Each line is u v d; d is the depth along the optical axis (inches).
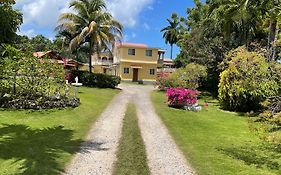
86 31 1214.9
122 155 371.2
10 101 617.3
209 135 507.8
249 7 324.8
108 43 1280.8
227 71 842.8
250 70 775.1
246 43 1117.7
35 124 504.7
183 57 1603.1
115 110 706.2
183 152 396.8
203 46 1238.9
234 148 433.1
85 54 1603.1
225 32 1097.4
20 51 666.8
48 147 380.5
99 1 1269.7
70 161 335.0
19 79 649.6
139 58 2012.8
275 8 315.6
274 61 763.4
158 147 415.5
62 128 491.2
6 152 349.7
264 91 756.6
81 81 1253.7
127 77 1999.3
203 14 1505.9
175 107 813.9
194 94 805.2
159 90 1320.1
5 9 813.2
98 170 315.3
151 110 740.7
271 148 443.2
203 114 742.5
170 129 535.8
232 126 605.3
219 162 363.6
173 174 315.9
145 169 326.3
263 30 1157.7
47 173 295.0
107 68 2351.1
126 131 502.3
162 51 2208.4
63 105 666.2
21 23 879.7
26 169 301.1
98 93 1023.6
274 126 566.9
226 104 860.0
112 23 1288.1
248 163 368.5
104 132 486.9
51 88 682.2
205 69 1210.0
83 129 494.9
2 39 838.5
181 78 1206.3
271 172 340.5
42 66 671.8
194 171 327.3
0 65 636.7
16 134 434.6
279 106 580.4
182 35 1718.8
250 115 754.2
